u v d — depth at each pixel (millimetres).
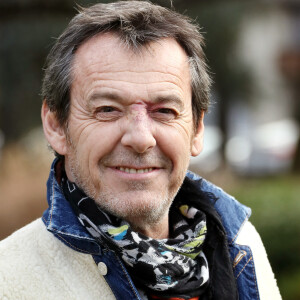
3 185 10250
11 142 15008
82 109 2469
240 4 17500
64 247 2471
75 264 2445
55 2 7098
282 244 7828
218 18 17234
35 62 15320
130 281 2398
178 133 2520
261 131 23656
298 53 29828
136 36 2414
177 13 2609
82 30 2463
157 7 2568
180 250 2578
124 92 2395
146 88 2418
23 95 16188
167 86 2455
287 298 7215
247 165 20844
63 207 2508
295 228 7801
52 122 2648
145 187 2459
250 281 2795
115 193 2447
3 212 9562
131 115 2412
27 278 2369
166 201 2545
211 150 21172
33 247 2473
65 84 2514
